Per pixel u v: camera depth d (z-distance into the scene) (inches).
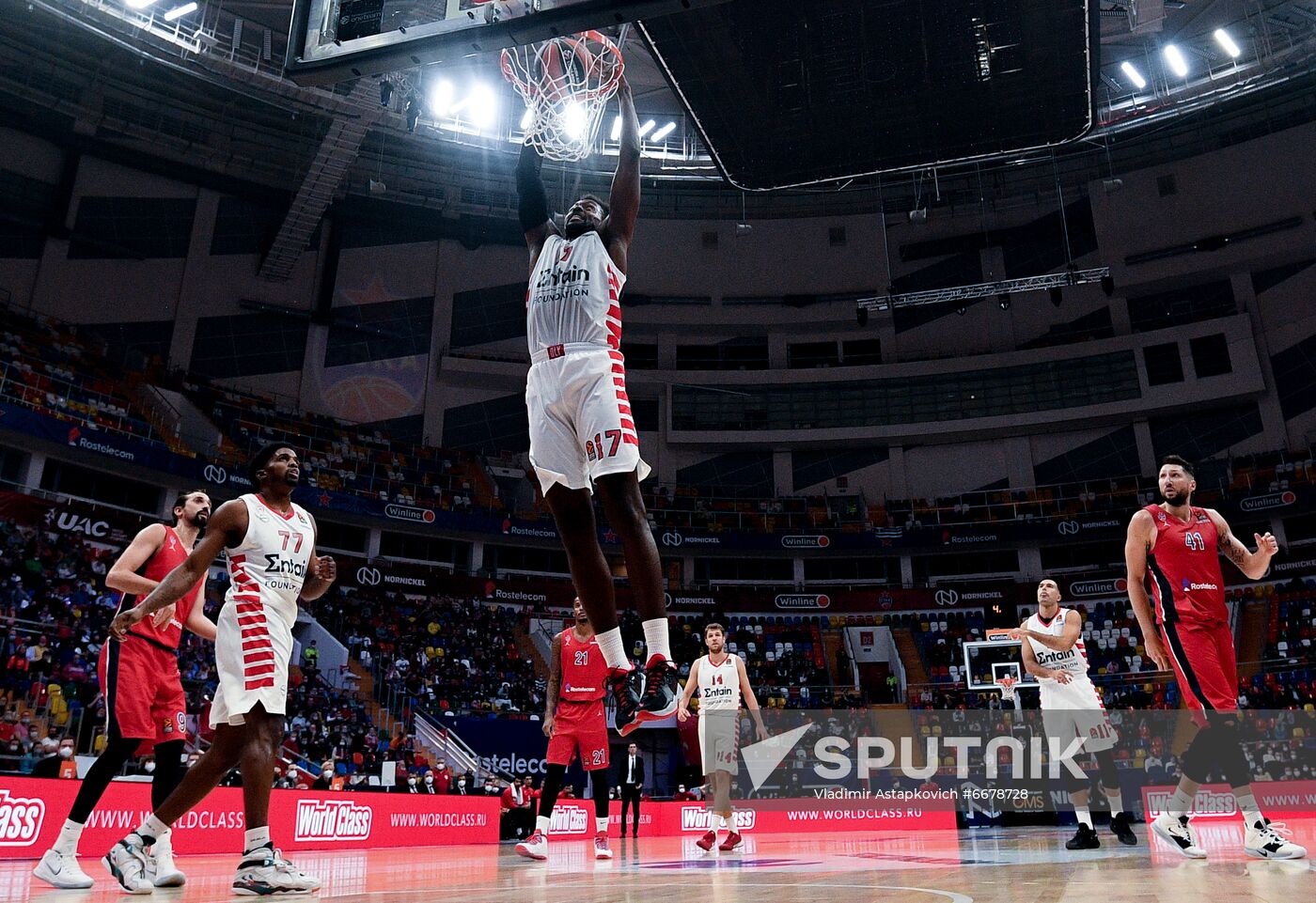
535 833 271.6
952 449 1316.4
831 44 372.8
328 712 778.8
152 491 973.2
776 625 1168.8
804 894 108.0
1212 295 1249.4
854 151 422.0
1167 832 196.7
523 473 1239.5
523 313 1290.6
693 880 146.5
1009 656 737.6
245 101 1023.0
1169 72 1089.4
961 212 1352.1
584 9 182.9
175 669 186.4
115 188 1096.8
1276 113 1190.9
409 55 197.6
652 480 1307.8
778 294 1365.7
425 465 1183.6
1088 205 1304.1
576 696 281.6
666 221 1374.3
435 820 457.4
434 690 920.9
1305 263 1205.7
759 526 1256.8
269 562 147.9
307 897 123.3
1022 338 1310.3
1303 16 1005.8
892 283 1360.7
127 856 140.6
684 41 377.1
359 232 1253.1
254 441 1074.7
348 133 977.5
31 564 758.5
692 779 825.5
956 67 373.1
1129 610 1103.6
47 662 651.5
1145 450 1236.5
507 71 193.3
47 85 995.3
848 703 998.4
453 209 1246.9
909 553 1240.8
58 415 865.5
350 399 1191.6
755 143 422.6
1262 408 1190.3
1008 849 272.8
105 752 170.2
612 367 118.8
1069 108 391.9
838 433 1315.2
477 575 1146.0
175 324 1102.4
